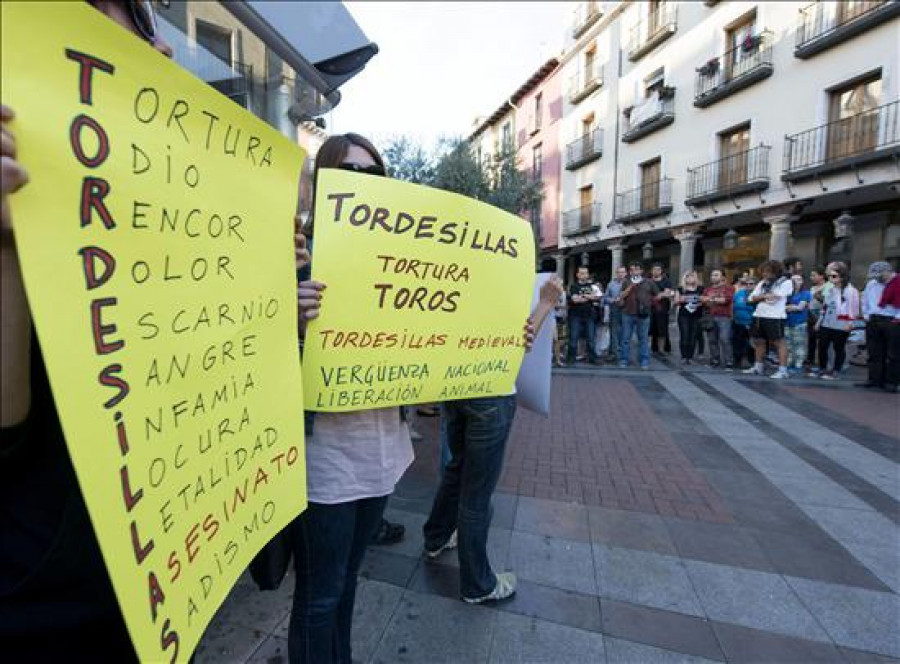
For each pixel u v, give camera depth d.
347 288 1.33
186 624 0.80
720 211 14.90
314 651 1.39
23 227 0.57
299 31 1.59
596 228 19.78
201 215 0.84
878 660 1.82
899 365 6.38
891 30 11.00
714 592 2.21
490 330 1.73
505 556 2.49
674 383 7.21
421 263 1.48
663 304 10.28
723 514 2.96
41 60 0.58
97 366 0.65
